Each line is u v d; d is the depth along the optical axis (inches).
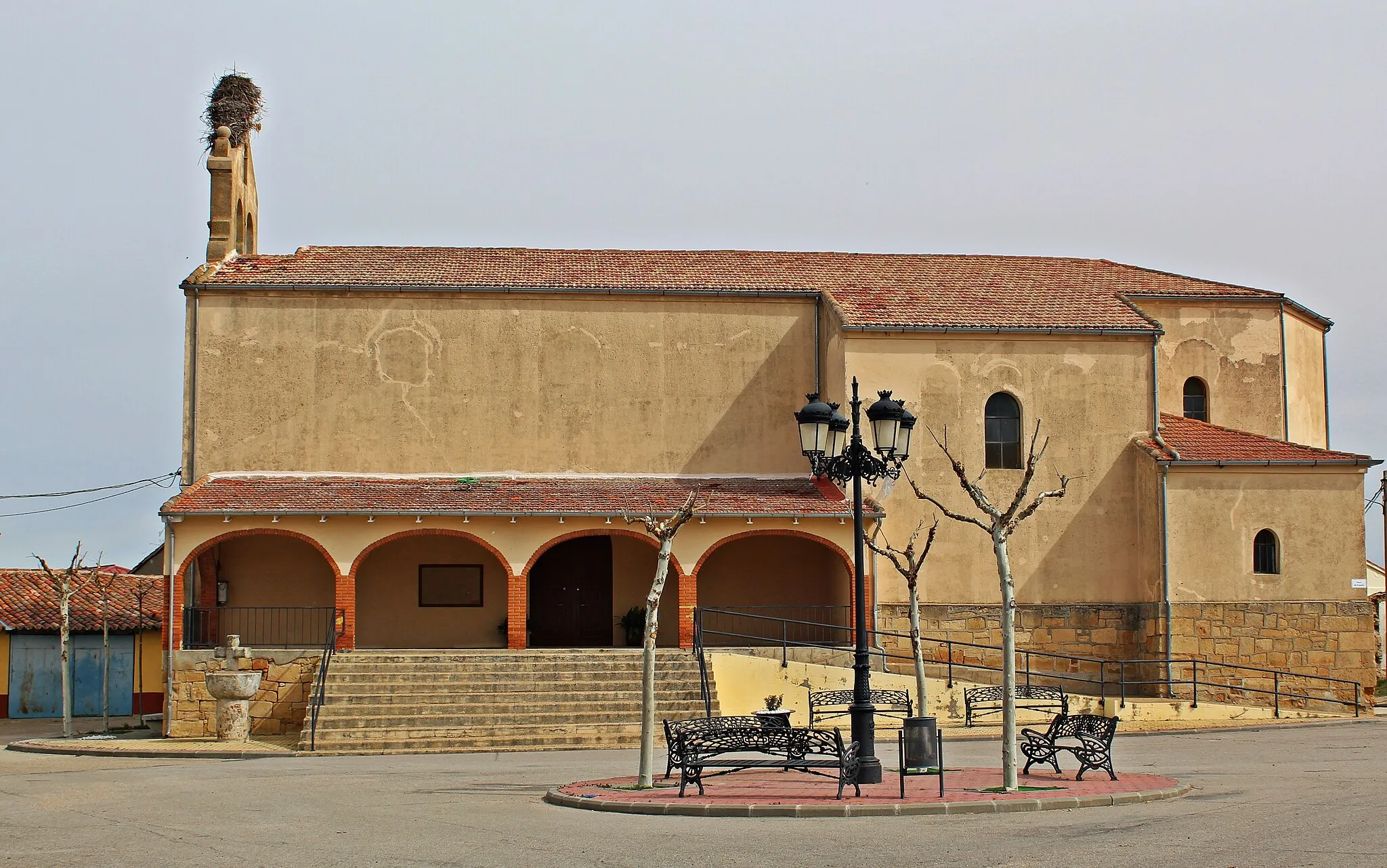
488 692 1167.6
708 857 525.7
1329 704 1341.0
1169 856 506.9
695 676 1212.5
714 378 1497.3
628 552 1466.5
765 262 1614.2
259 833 611.5
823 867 500.1
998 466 1416.1
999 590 1395.2
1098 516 1414.9
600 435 1477.6
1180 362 1572.3
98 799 759.1
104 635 1588.3
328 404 1449.3
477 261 1571.1
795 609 1457.9
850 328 1397.6
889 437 857.5
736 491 1405.0
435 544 1453.0
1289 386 1605.6
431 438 1457.9
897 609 1375.5
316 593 1422.2
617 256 1620.3
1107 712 1232.2
